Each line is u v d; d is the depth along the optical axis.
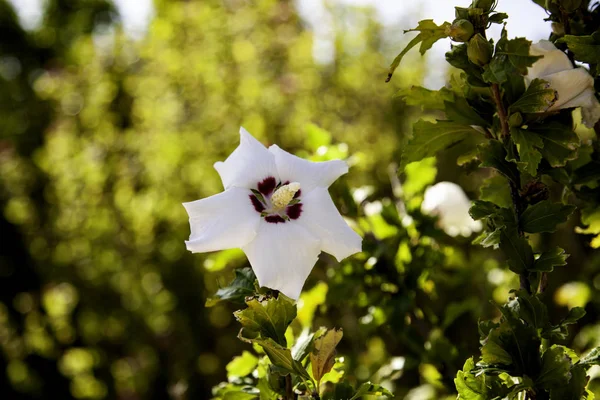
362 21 7.40
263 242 1.32
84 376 7.83
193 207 1.33
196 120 6.50
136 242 6.89
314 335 1.50
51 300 7.72
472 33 1.39
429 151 1.64
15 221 8.52
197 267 6.46
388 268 2.35
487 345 1.33
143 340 7.36
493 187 1.75
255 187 1.39
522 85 1.45
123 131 7.55
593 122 1.54
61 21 13.55
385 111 7.05
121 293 7.53
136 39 7.79
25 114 10.09
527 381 1.31
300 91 6.51
